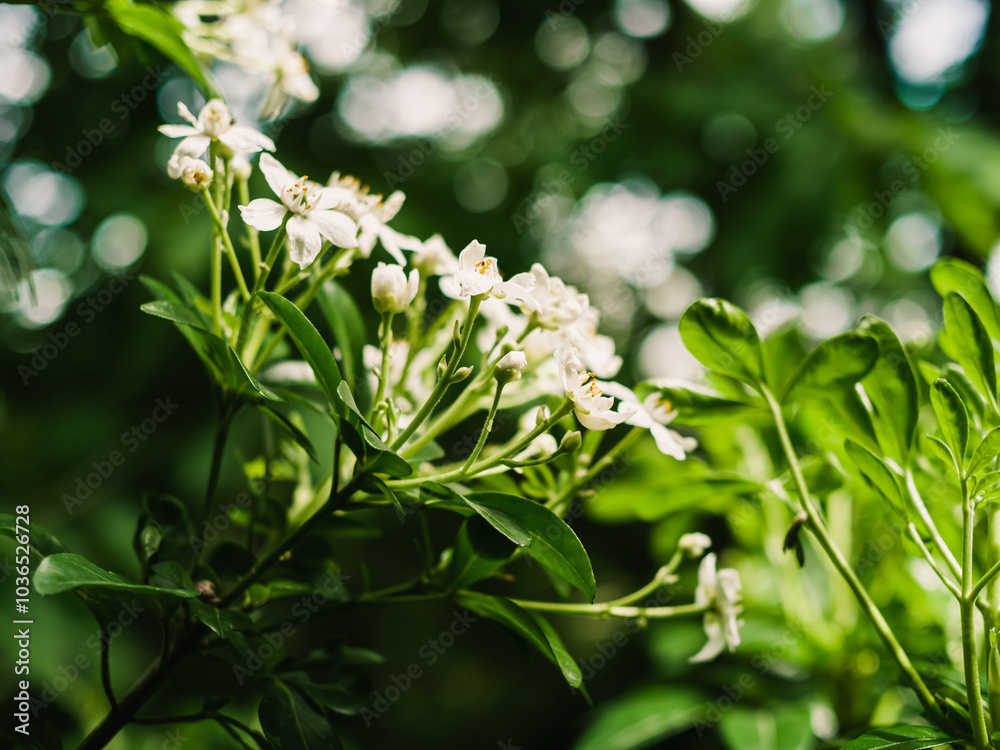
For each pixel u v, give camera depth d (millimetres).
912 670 396
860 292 1255
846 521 521
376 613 1297
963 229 999
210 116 399
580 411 384
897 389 420
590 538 1186
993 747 370
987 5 1120
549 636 406
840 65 1182
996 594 398
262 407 409
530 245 1164
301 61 481
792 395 431
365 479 381
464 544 402
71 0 444
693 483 483
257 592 425
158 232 829
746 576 574
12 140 963
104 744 392
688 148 1113
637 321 1242
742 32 1268
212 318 413
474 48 1256
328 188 400
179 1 489
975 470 385
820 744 468
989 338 405
